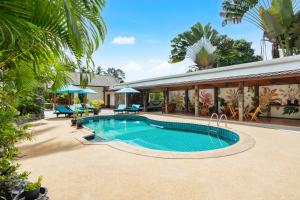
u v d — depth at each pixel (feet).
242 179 14.08
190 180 13.98
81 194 12.11
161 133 42.04
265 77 36.78
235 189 12.63
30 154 20.45
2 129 9.48
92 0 7.69
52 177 14.65
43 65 10.84
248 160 18.06
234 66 53.01
